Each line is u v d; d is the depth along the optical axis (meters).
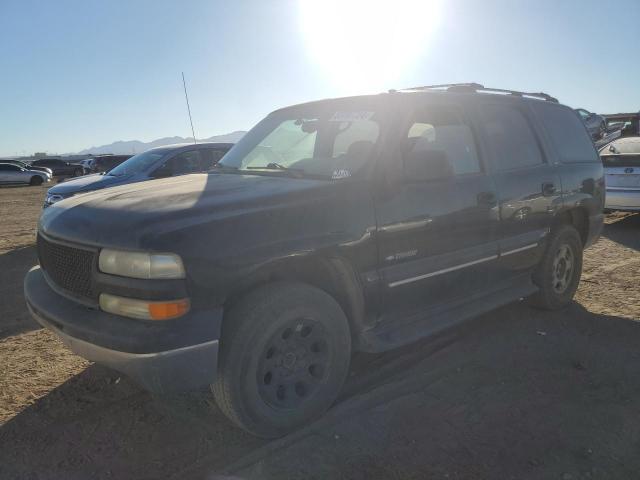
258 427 2.85
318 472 2.63
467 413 3.16
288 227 2.84
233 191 3.11
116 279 2.58
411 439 2.90
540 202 4.46
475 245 3.89
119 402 3.40
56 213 3.21
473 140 4.01
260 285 2.87
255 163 3.98
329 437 2.94
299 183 3.25
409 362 3.91
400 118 3.49
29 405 3.38
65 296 2.94
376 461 2.71
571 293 5.05
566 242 4.90
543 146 4.67
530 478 2.56
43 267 3.29
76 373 3.84
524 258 4.43
